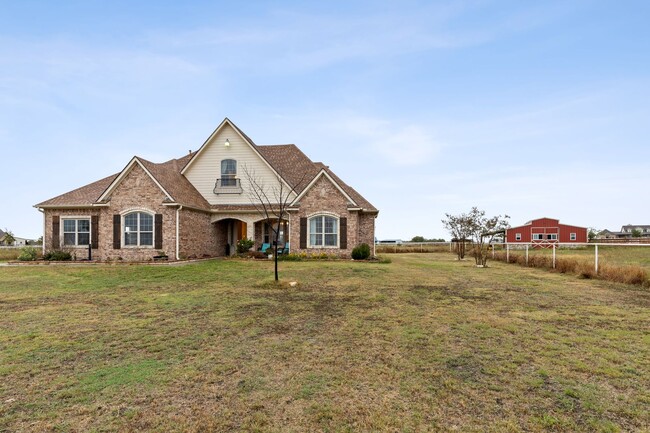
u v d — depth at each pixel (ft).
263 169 78.43
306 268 56.08
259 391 14.42
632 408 13.15
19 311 28.58
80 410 12.99
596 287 40.91
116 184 65.98
